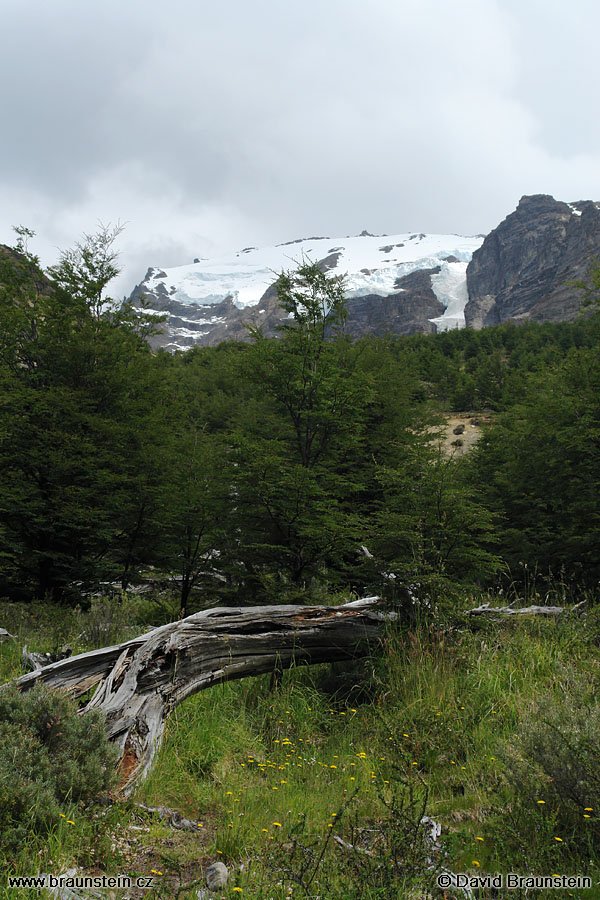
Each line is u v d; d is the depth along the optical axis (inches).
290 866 122.4
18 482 533.3
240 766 186.1
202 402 1560.0
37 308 614.9
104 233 660.1
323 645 256.1
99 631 353.4
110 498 543.2
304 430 456.1
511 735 177.6
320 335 451.2
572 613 291.6
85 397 589.6
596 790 140.7
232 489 405.7
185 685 206.4
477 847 140.8
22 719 148.6
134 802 154.1
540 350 2508.6
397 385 714.8
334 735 220.4
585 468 606.5
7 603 418.9
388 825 142.5
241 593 396.2
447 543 291.4
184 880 123.6
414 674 238.8
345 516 364.5
